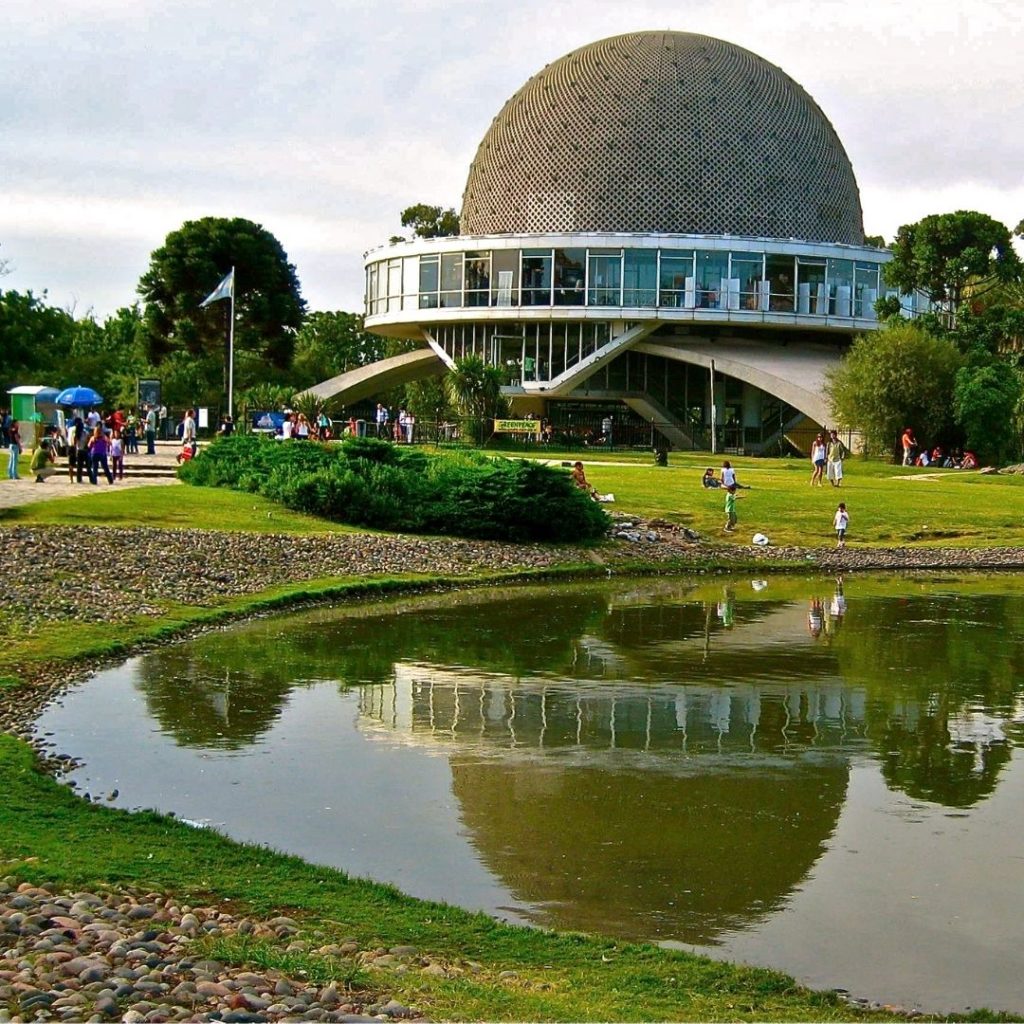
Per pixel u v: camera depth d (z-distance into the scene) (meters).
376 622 23.17
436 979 7.90
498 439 68.19
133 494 34.75
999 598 27.83
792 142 86.00
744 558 33.53
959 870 10.96
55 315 99.25
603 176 83.69
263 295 85.56
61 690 16.59
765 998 8.33
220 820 11.79
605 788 13.13
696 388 80.12
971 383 61.69
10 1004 6.67
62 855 9.91
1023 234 76.06
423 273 81.94
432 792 12.84
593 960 8.75
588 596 27.41
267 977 7.48
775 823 12.11
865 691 17.83
